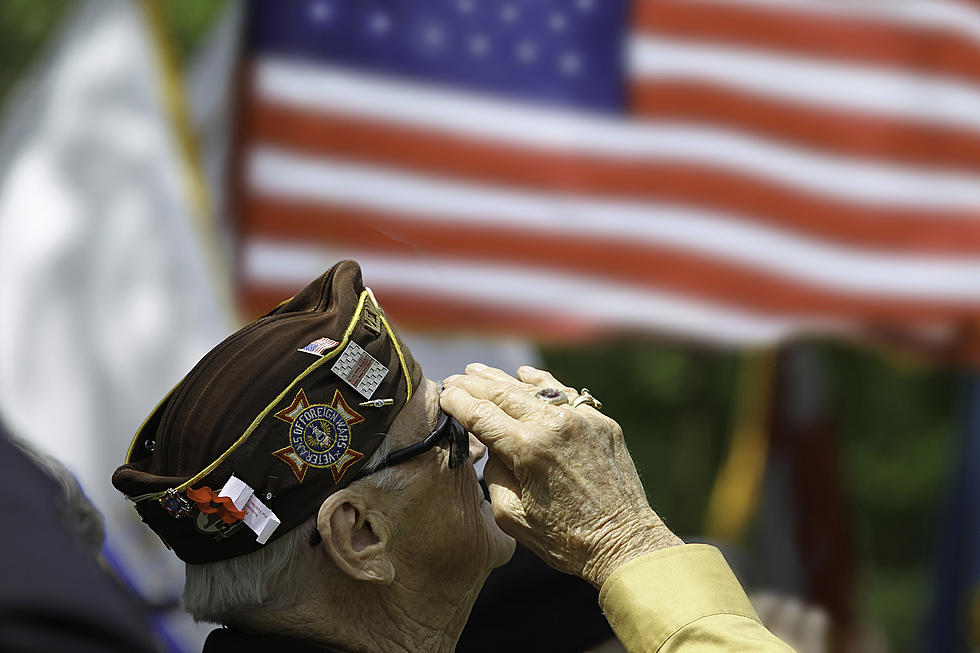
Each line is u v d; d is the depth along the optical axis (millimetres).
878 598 35312
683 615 5102
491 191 13570
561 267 13656
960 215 14883
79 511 3973
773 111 14648
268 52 13227
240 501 4883
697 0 14555
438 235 13336
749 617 5168
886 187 14766
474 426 5426
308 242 12914
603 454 5434
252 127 13117
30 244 10719
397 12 13555
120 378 10375
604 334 13586
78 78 11180
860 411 36062
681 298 13953
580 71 14125
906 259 14695
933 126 15016
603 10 14305
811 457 17438
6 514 2850
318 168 13133
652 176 14125
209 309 10656
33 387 10289
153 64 11117
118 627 2789
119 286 10602
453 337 12867
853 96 14906
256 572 5016
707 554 5320
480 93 13742
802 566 17297
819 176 14680
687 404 34594
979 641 19594
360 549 5129
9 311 10500
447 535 5379
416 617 5332
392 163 13359
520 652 6801
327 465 5039
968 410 20031
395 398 5262
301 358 5066
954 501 20078
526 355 13586
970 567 19797
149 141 10938
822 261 14484
